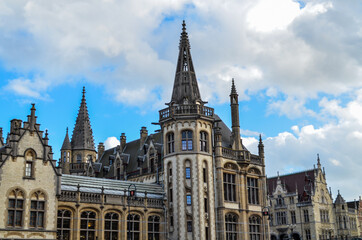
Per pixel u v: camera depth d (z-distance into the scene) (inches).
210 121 2405.3
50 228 1776.6
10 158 1721.2
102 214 1988.2
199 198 2223.2
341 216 4298.7
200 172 2269.9
